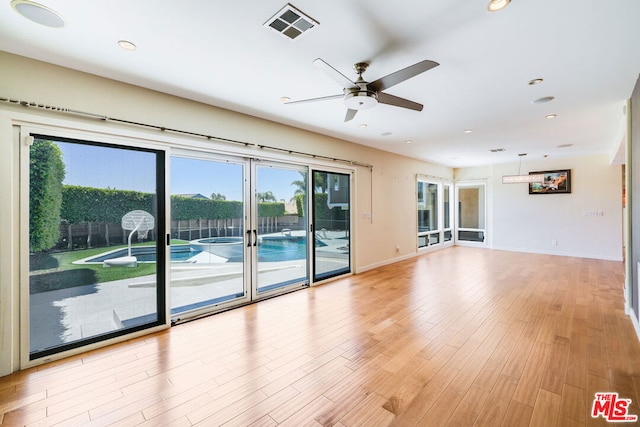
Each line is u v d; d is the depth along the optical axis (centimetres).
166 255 326
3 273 232
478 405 196
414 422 181
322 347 277
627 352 261
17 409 195
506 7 183
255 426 179
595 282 491
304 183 484
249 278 407
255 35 213
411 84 298
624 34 212
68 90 263
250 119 398
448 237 915
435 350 269
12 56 238
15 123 238
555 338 290
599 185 690
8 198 233
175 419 185
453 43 224
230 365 247
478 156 717
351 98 247
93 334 283
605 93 321
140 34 213
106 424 182
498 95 328
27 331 246
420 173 773
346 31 208
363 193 588
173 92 319
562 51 236
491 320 336
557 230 747
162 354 267
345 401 201
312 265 488
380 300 410
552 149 629
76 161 274
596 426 175
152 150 319
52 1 176
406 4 179
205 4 180
